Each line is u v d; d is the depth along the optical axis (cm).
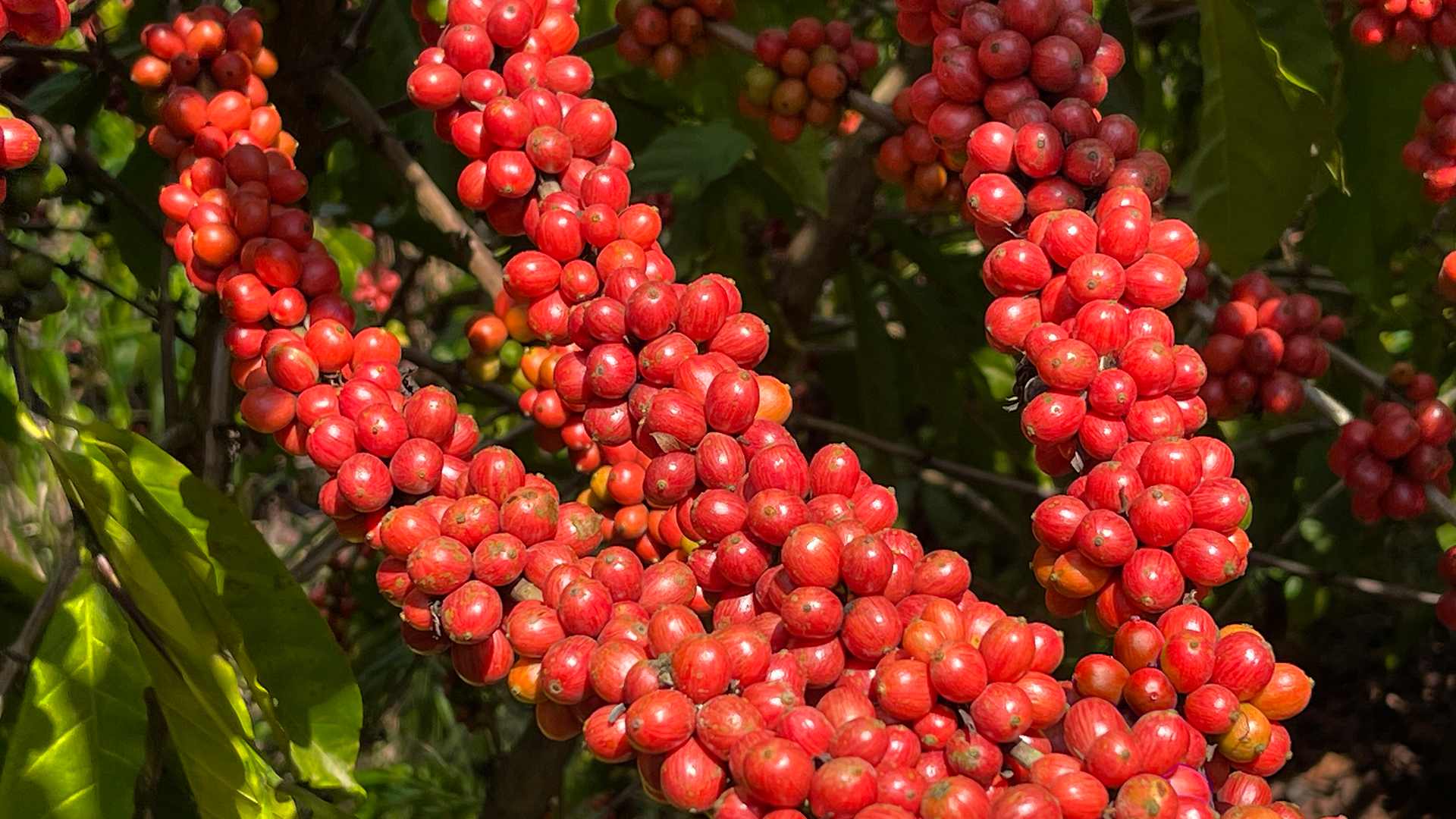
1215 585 65
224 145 75
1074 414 67
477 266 81
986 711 61
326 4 83
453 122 74
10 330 73
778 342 117
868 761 60
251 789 72
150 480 74
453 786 152
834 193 118
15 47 77
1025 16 71
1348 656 167
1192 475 65
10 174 71
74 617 72
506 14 74
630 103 119
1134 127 71
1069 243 69
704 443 67
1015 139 71
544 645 65
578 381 70
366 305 137
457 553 66
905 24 75
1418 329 115
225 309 72
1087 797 60
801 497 66
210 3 96
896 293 135
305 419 70
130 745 71
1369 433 81
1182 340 113
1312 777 181
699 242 118
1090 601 66
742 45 81
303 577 106
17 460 97
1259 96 82
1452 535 105
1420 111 91
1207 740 64
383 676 133
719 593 67
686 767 61
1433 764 160
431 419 69
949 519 178
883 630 62
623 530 73
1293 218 84
